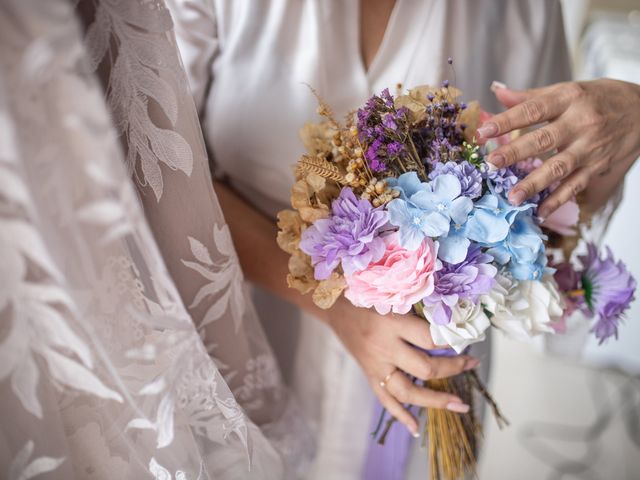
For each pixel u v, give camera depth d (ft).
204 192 2.18
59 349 1.74
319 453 3.54
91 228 1.63
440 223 1.95
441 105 2.19
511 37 3.15
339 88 2.94
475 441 2.96
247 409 2.68
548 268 2.20
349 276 2.05
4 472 1.83
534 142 2.25
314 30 2.82
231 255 2.35
